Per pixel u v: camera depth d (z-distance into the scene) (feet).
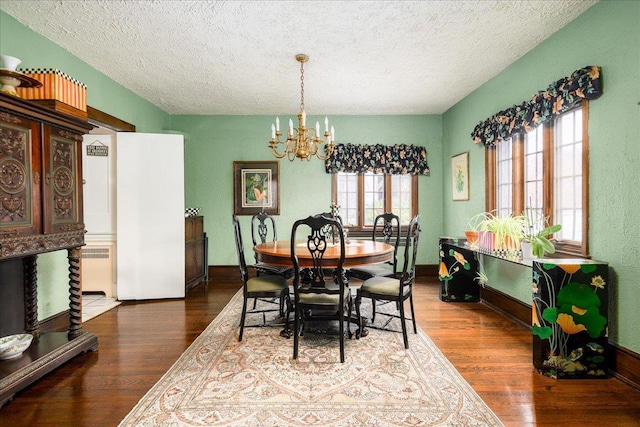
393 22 8.30
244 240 16.76
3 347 6.51
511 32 8.81
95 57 10.19
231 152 16.80
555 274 6.86
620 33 6.83
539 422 5.42
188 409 5.78
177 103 14.92
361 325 8.98
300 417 5.55
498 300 11.35
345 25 8.43
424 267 16.84
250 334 9.29
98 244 13.14
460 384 6.58
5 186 6.02
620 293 6.84
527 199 10.73
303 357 7.79
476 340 8.79
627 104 6.70
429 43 9.39
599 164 7.38
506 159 11.83
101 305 12.12
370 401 6.00
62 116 7.25
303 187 16.85
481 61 10.62
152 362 7.56
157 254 13.08
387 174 16.88
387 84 12.62
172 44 9.39
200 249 15.71
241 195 16.80
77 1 7.38
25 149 6.46
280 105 15.21
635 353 6.51
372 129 16.81
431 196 16.90
